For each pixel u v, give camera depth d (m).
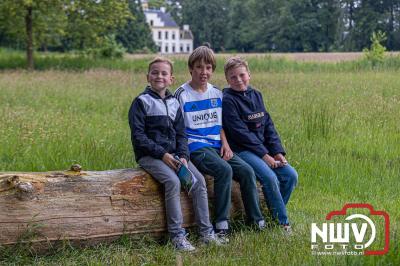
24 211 4.53
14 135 9.16
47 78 22.47
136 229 4.96
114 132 9.82
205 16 115.25
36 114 11.84
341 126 10.20
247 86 5.74
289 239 5.08
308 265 4.46
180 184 5.04
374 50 28.14
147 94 5.16
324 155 8.21
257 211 5.38
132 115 5.09
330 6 85.00
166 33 122.31
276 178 5.43
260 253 4.78
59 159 7.64
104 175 4.92
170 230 5.00
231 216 5.52
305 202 6.43
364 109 11.98
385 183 7.04
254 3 95.31
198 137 5.40
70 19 33.56
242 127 5.54
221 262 4.59
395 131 9.90
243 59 5.69
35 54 35.88
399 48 80.38
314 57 36.34
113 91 17.17
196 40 120.88
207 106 5.47
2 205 4.48
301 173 7.45
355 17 82.12
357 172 7.46
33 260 4.56
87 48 33.88
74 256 4.64
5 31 35.72
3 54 36.22
